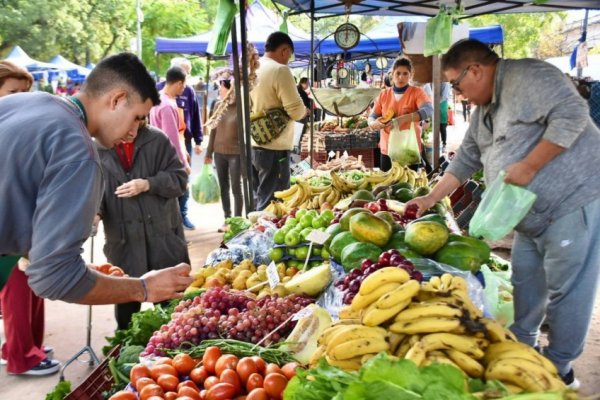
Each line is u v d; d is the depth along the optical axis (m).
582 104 2.80
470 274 2.46
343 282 2.40
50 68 22.14
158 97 2.16
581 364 3.89
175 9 27.34
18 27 26.97
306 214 3.34
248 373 1.92
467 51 3.08
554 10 6.26
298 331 2.18
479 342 1.60
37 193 1.84
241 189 7.06
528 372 1.45
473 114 3.49
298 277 2.81
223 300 2.53
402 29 7.03
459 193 5.16
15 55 20.69
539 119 2.88
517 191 2.89
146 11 26.81
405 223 3.26
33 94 1.94
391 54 12.72
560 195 2.94
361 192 4.06
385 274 1.75
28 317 3.84
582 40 10.08
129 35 29.84
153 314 2.69
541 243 3.14
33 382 3.84
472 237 2.82
